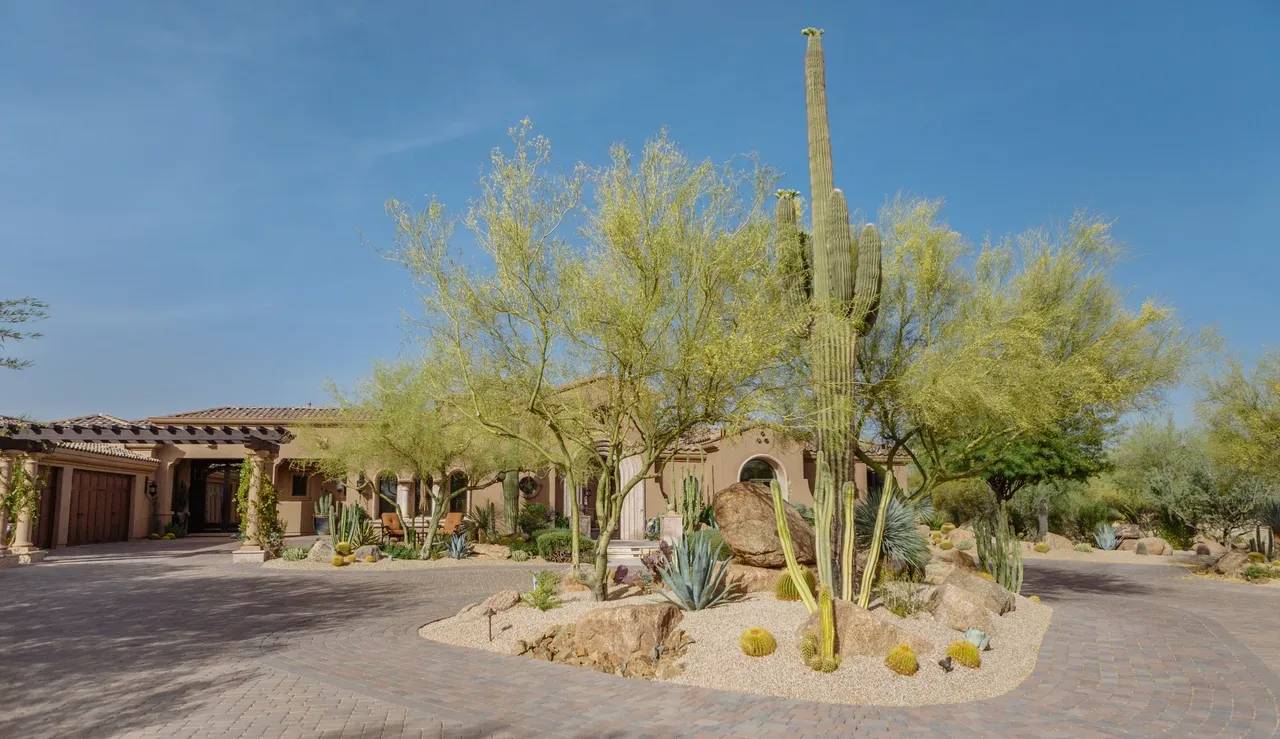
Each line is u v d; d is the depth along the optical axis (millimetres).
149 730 6453
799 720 6762
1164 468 28375
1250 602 15641
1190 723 6891
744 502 12664
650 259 10367
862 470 32031
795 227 11797
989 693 7824
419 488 31734
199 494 36438
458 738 6266
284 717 6809
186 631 11078
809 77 11570
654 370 10742
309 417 33875
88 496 29344
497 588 16234
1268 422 19125
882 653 8453
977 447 14836
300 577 18359
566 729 6496
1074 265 14523
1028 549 28922
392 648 9852
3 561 20391
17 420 13102
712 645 8828
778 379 11578
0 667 8750
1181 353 14641
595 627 9141
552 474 27297
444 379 12789
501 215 10430
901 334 13961
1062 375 13289
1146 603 15188
